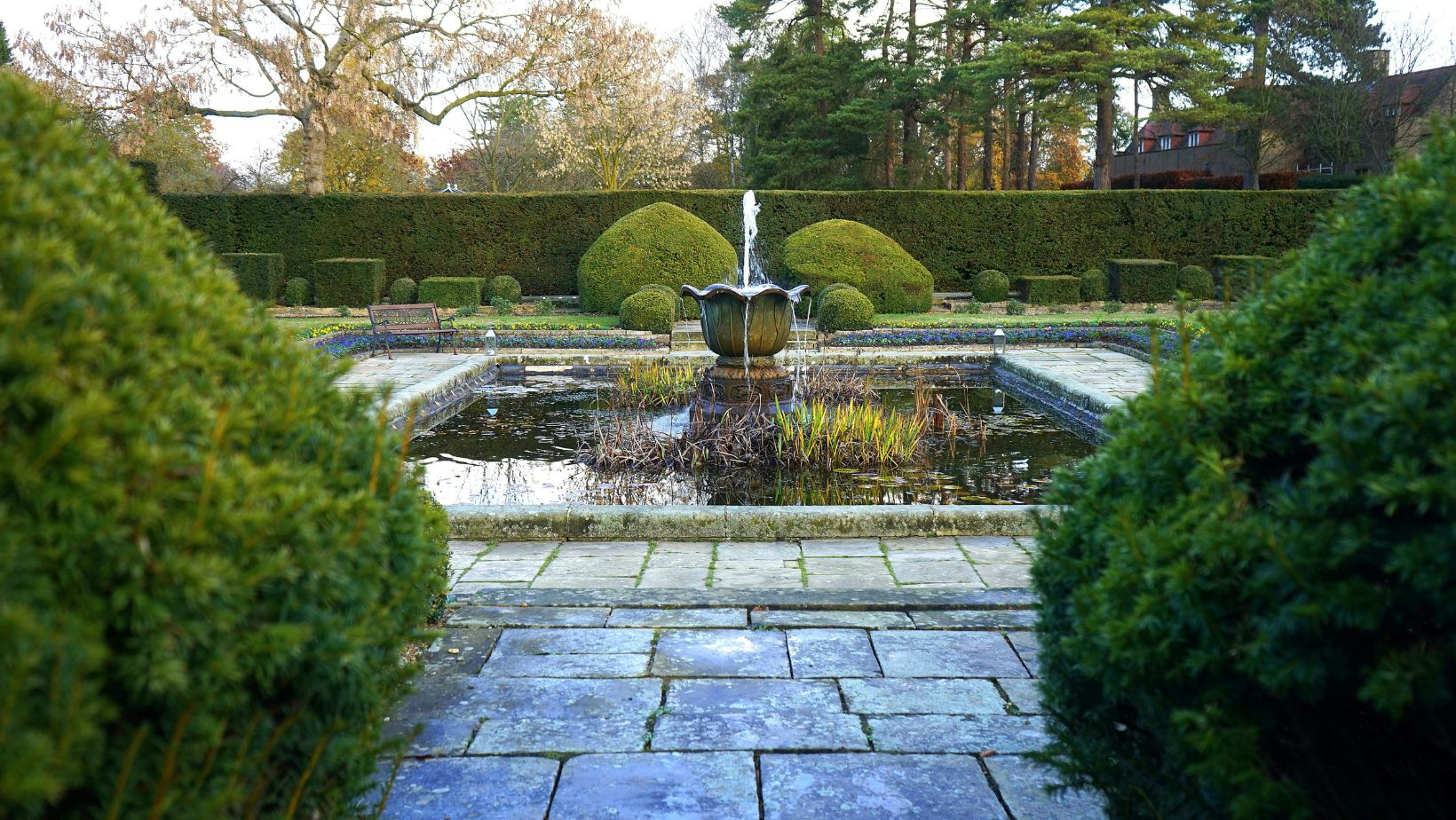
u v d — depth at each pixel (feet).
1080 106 94.48
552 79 77.66
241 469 4.25
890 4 107.76
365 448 5.74
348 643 4.60
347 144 108.27
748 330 29.09
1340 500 4.48
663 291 58.03
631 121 97.45
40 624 3.34
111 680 3.82
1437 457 3.90
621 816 8.01
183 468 4.02
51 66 66.08
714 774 8.70
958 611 13.00
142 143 70.23
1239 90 99.35
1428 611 4.43
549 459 26.20
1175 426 5.61
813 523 17.63
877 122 102.17
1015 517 17.67
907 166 110.52
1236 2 86.79
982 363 45.57
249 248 72.74
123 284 4.23
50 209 3.97
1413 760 5.24
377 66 72.38
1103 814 8.02
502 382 41.22
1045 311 69.77
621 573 15.38
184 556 3.83
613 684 10.62
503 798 8.27
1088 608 5.68
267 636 4.16
